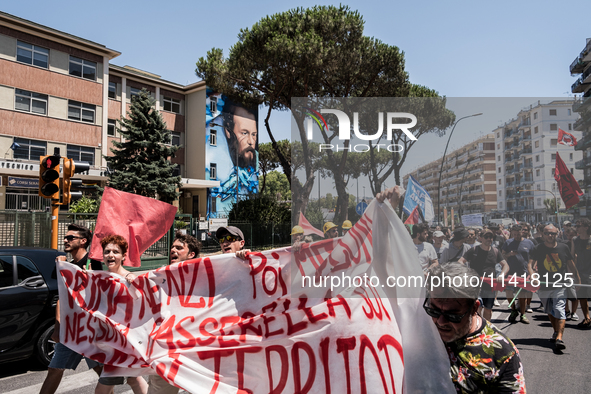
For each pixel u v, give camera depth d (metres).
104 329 3.29
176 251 3.80
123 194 4.57
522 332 6.29
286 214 24.83
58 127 23.97
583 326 6.49
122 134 23.61
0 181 21.22
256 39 17.89
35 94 23.17
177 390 3.10
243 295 3.02
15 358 4.64
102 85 25.94
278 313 2.78
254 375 2.72
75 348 3.32
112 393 3.26
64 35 23.98
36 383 4.47
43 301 4.81
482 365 1.76
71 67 24.64
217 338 2.87
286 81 18.30
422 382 1.88
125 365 3.07
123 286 3.28
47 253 5.08
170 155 24.20
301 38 16.25
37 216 12.42
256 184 34.69
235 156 33.16
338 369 2.32
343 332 2.28
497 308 8.02
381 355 2.19
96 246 4.39
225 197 32.34
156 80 30.28
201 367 2.84
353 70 16.48
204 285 3.12
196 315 3.05
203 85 31.27
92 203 19.25
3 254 4.75
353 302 2.16
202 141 31.38
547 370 4.55
